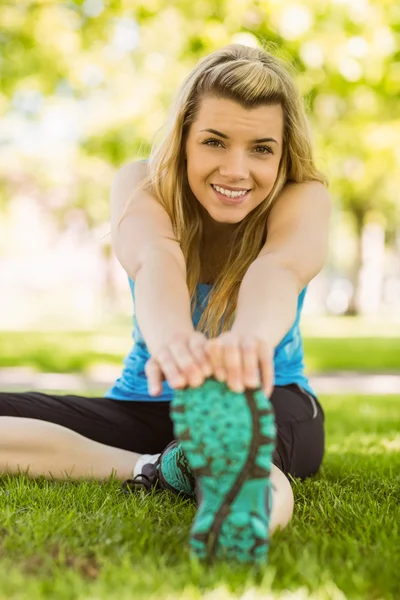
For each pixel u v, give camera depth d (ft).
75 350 41.01
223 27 27.68
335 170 44.75
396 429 15.01
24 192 73.15
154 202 7.72
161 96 33.45
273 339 5.54
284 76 7.59
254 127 7.14
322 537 6.04
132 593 4.62
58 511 6.67
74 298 127.95
